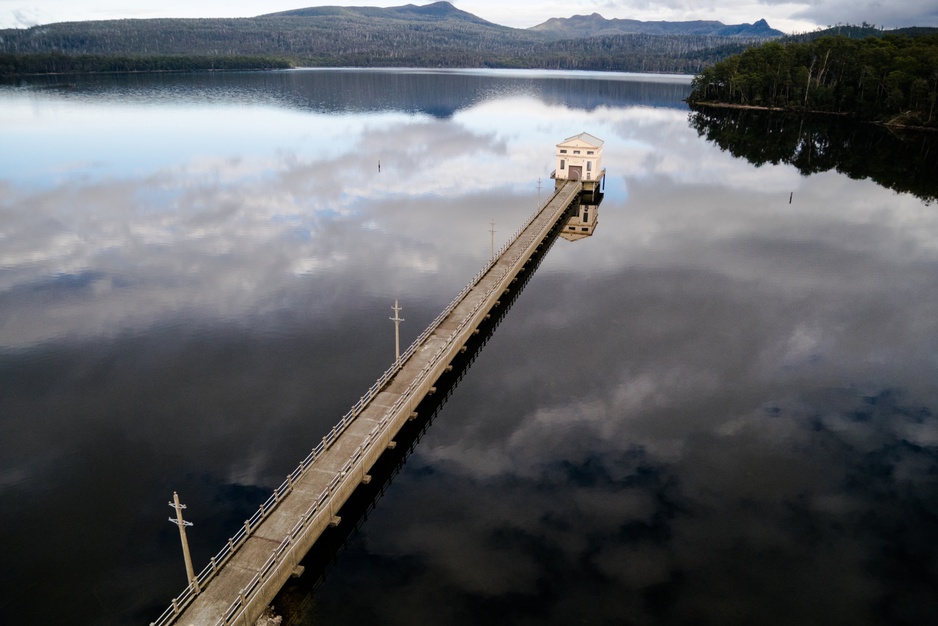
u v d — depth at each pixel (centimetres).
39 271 8112
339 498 3853
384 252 9056
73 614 3319
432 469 4462
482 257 8900
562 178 12744
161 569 3594
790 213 11344
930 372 5841
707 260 8938
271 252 8975
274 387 5459
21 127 19538
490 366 5941
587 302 7462
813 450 4706
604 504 4119
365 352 6091
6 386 5472
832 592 3472
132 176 13375
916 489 4291
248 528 3450
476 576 3538
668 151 17450
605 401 5350
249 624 3072
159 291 7556
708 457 4619
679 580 3534
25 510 4047
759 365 5984
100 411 5112
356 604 3347
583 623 3256
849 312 7162
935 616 3334
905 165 15050
